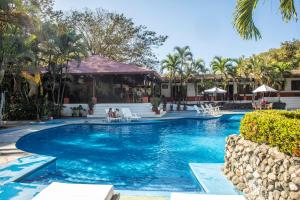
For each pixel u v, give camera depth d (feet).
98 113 79.36
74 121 66.18
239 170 20.43
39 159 27.71
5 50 56.08
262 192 16.44
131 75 86.33
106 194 11.89
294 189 13.57
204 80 118.62
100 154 36.40
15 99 74.79
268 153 16.39
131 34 124.47
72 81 87.81
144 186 23.50
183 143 44.88
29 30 59.52
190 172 26.73
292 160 14.26
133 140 47.50
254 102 106.93
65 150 38.88
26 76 64.39
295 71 119.34
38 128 52.03
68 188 12.43
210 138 49.73
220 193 18.95
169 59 109.09
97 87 90.38
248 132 19.92
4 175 22.31
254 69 114.32
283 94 118.11
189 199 11.45
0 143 36.76
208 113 86.69
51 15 102.12
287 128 14.90
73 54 77.36
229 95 123.65
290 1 18.90
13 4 53.06
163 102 100.48
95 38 121.90
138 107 80.07
